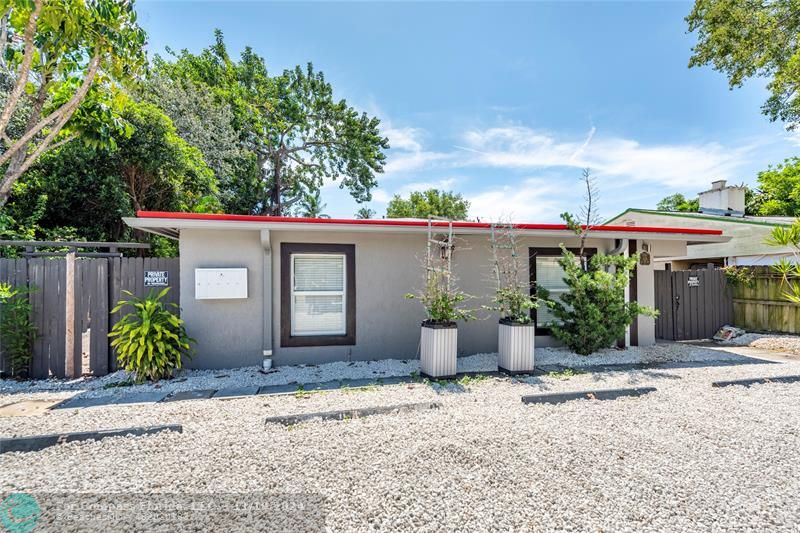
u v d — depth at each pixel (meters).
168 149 12.05
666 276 10.52
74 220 11.89
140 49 5.53
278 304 6.85
